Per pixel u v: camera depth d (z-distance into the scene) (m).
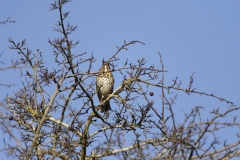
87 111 13.93
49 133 13.38
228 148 10.50
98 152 14.19
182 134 10.64
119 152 13.98
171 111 10.95
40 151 12.98
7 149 12.25
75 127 13.89
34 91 14.23
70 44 13.20
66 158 13.51
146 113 13.73
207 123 10.52
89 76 13.51
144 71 14.03
